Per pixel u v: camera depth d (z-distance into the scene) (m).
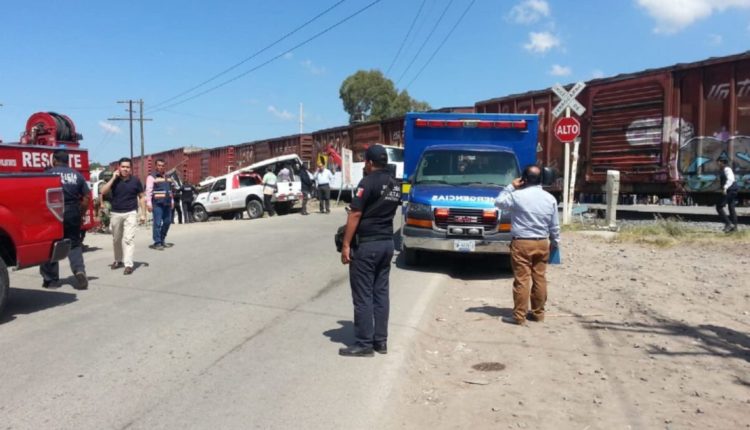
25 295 7.88
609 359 5.45
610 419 4.18
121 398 4.42
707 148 14.23
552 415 4.25
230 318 6.68
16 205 6.67
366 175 5.39
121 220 9.55
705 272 9.41
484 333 6.36
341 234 5.54
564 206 15.55
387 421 4.11
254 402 4.37
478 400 4.55
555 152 18.25
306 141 33.00
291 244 12.88
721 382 4.87
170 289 8.25
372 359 5.32
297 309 7.13
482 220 9.26
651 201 17.11
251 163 38.03
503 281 9.30
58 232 7.16
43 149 11.05
